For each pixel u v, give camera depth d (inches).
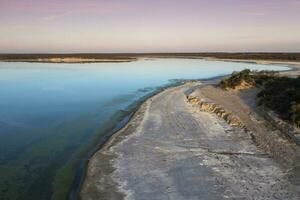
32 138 708.0
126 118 871.7
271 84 1070.4
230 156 577.6
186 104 1000.9
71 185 491.2
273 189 454.3
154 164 544.4
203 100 1013.2
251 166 532.1
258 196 436.5
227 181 479.8
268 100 887.1
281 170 514.6
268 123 749.3
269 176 494.3
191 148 618.2
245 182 475.8
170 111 904.3
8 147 651.5
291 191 448.5
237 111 869.8
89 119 866.1
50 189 480.7
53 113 943.7
